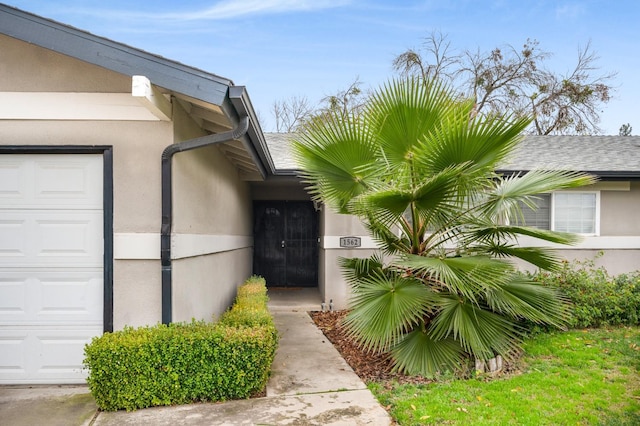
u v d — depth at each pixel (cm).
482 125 429
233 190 761
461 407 369
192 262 496
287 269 1101
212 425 336
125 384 364
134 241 420
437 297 458
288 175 805
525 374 445
